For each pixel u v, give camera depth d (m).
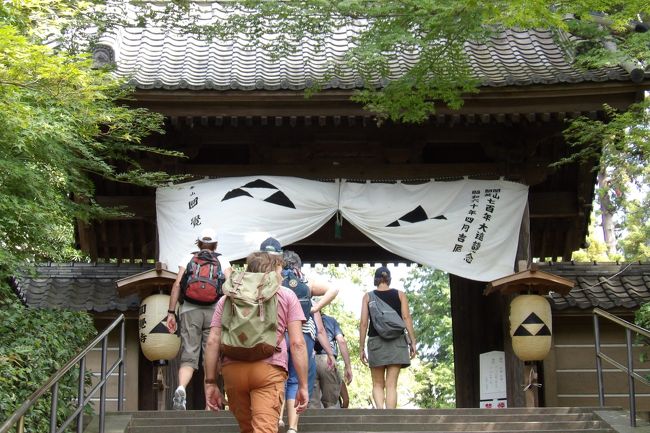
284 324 6.21
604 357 9.13
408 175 13.12
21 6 7.80
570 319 13.13
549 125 12.76
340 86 11.68
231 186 12.85
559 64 12.80
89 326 10.04
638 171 17.47
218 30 11.93
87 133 9.25
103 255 15.01
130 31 14.20
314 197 12.87
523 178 13.11
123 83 11.08
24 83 7.48
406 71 12.73
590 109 11.86
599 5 10.09
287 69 12.75
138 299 12.77
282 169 13.16
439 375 30.44
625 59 11.00
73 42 10.91
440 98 11.63
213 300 9.16
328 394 9.48
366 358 10.33
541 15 9.66
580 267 13.91
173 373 11.92
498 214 12.86
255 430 5.91
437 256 12.75
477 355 14.27
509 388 12.38
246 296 5.98
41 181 8.77
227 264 9.35
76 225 14.31
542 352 10.91
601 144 11.71
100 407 7.69
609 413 8.88
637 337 12.25
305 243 14.34
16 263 8.80
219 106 11.90
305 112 11.96
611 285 13.41
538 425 8.45
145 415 8.66
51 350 8.72
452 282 14.77
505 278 11.08
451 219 12.86
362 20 14.73
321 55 13.43
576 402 12.89
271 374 6.02
